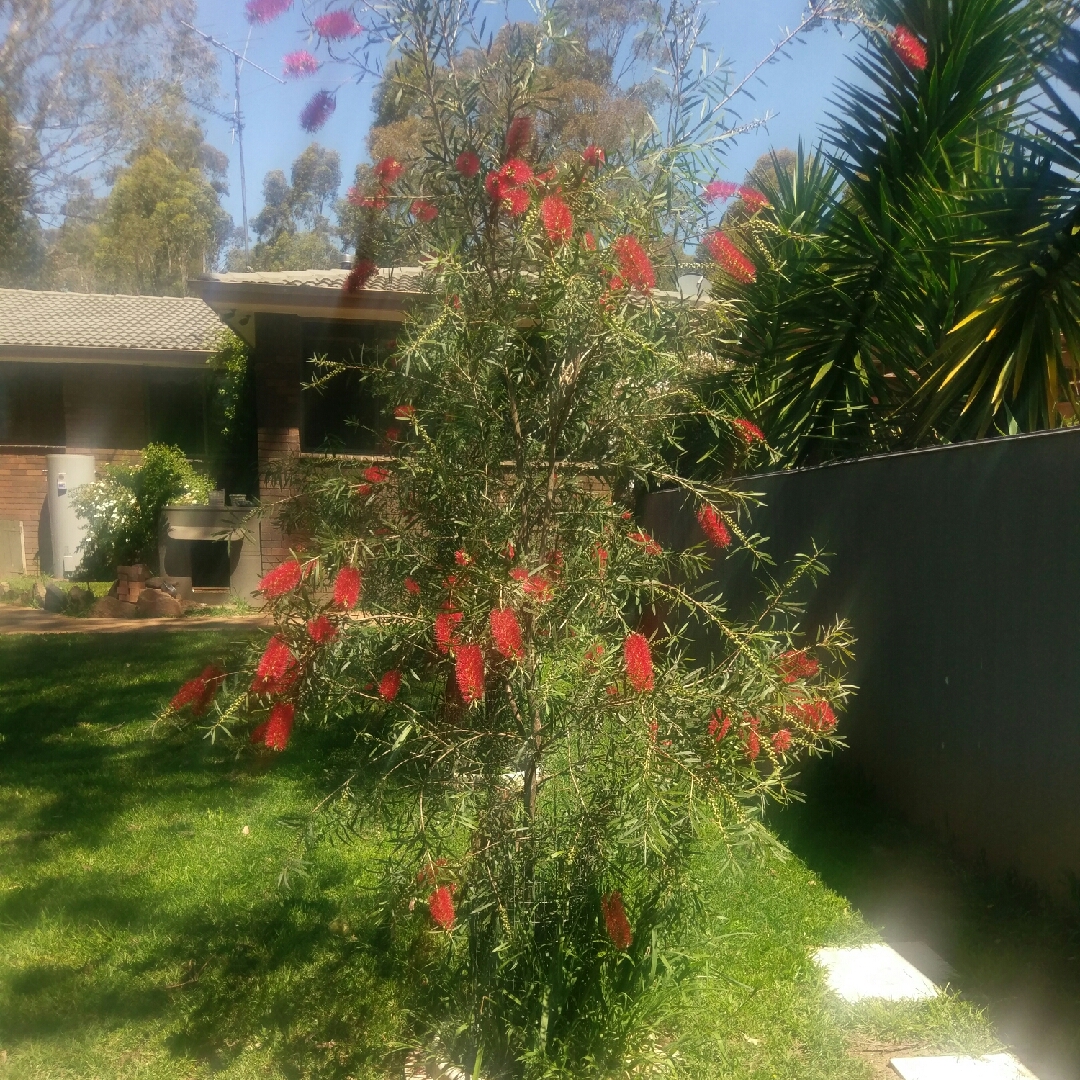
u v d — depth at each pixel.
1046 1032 3.10
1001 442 4.10
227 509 10.94
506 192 2.77
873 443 6.53
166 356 15.45
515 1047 2.81
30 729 6.64
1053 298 5.36
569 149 2.98
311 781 5.48
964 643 4.34
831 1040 3.08
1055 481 3.77
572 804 2.90
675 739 2.67
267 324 11.62
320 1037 3.24
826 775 5.43
